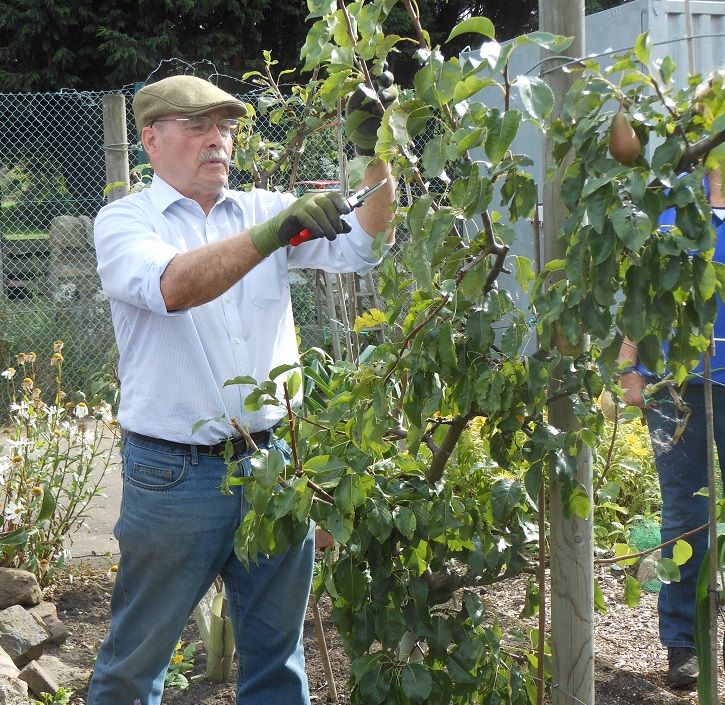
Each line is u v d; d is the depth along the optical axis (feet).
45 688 11.26
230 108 8.32
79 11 41.65
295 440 7.82
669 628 10.92
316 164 17.97
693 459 10.41
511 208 6.34
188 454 8.19
